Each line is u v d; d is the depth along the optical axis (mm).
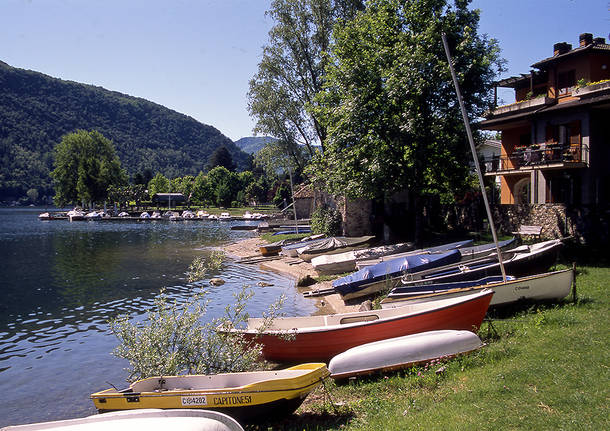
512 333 9969
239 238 48312
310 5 34250
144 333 8820
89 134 104812
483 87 20703
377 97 20781
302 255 27391
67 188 99625
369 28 22984
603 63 25625
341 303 16844
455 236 27969
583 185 24031
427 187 22062
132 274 25750
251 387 7188
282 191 97938
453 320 10195
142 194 109500
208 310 16875
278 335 10297
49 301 19234
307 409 8070
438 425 5961
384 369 8727
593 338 8492
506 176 30078
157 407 7285
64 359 12422
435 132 19922
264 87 35344
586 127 23984
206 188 120688
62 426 5906
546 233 24578
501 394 6664
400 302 12484
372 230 32125
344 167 22734
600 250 20281
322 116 25250
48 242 44406
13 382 10891
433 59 19875
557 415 5770
